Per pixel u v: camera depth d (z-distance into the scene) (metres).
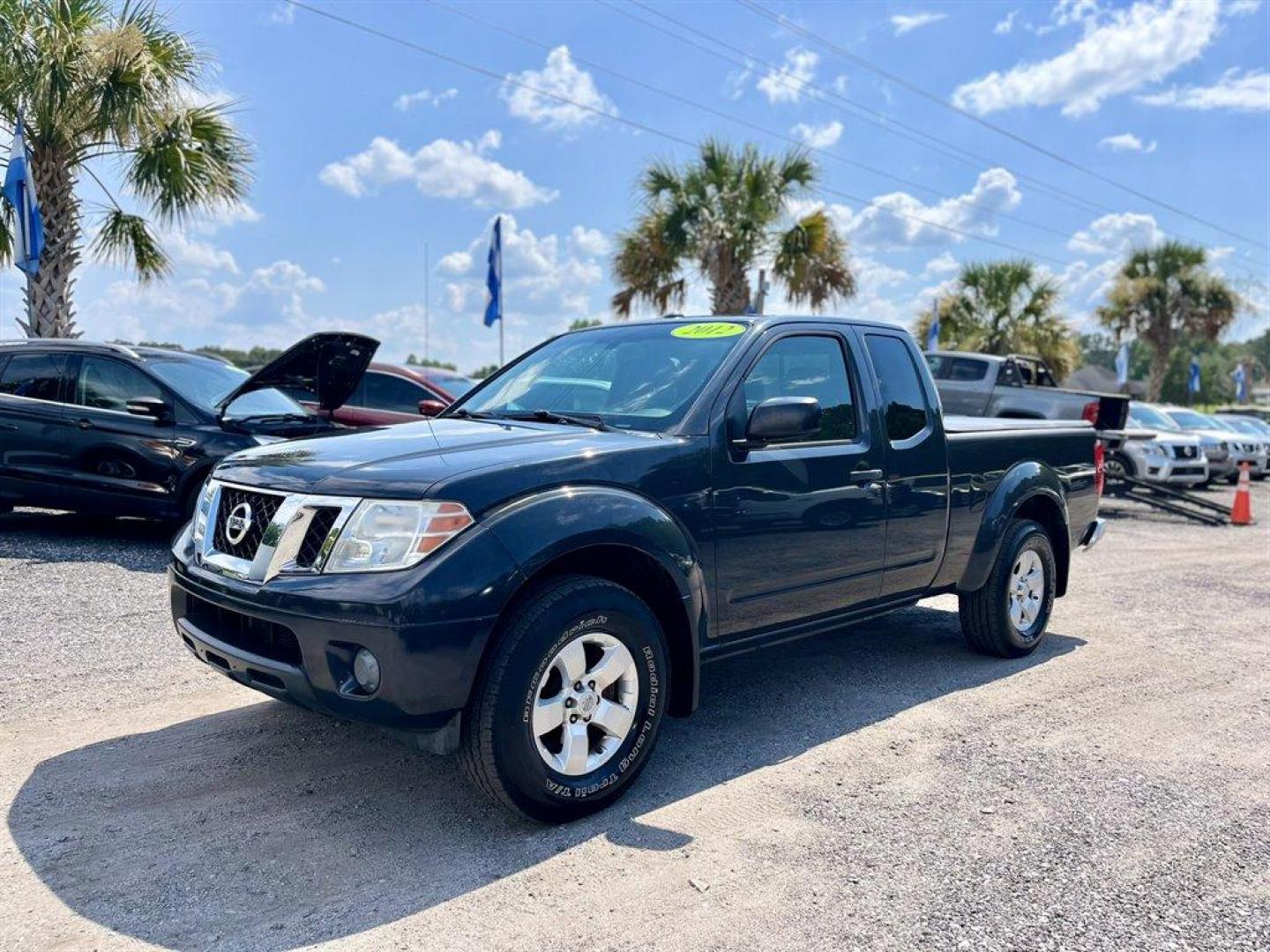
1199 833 3.37
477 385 4.93
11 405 7.78
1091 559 9.90
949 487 4.95
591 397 4.23
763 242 17.75
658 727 3.55
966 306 28.27
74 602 6.04
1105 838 3.31
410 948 2.55
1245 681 5.34
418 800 3.47
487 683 3.05
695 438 3.74
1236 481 20.98
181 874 2.91
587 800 3.31
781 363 4.27
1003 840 3.27
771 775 3.79
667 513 3.56
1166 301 32.25
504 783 3.09
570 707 3.26
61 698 4.41
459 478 3.11
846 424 4.46
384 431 3.92
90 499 7.75
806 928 2.69
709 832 3.27
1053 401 14.51
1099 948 2.64
